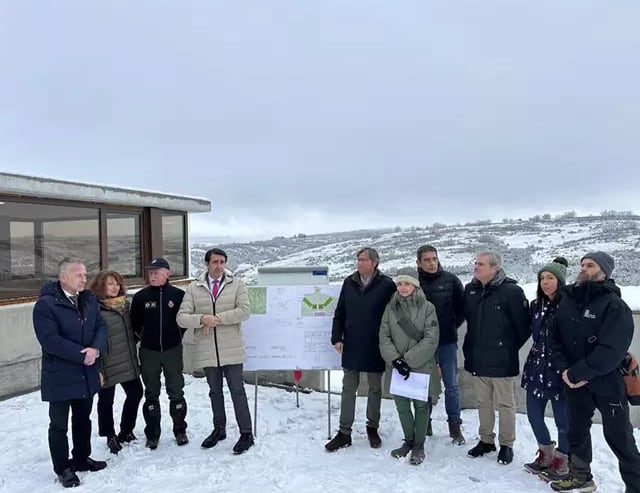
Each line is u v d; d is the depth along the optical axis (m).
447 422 5.15
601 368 3.35
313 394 6.35
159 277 4.53
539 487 3.80
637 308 4.88
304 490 3.80
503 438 4.23
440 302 4.75
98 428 4.93
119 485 3.91
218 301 4.51
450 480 3.93
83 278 3.95
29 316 6.53
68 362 3.87
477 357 4.24
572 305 3.57
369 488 3.82
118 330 4.48
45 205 6.93
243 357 4.64
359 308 4.54
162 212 9.05
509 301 4.13
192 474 4.09
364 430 5.08
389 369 4.50
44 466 4.29
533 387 3.97
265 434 4.96
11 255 6.48
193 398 6.14
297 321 4.98
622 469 3.48
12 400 6.14
